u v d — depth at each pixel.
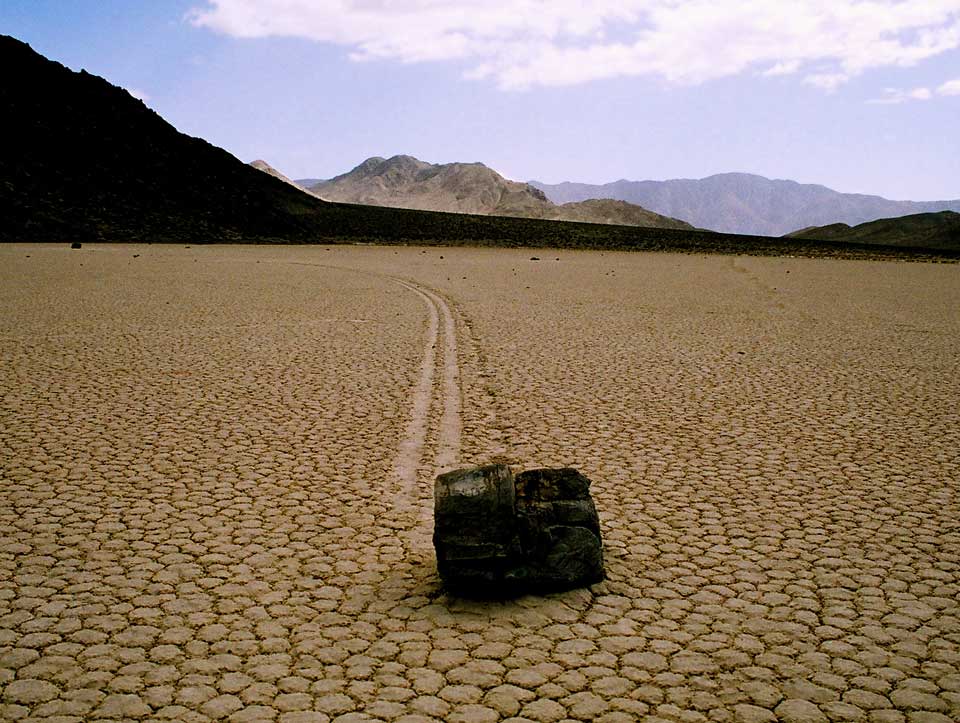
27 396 9.99
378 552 5.62
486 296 24.05
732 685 3.99
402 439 8.44
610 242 72.62
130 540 5.75
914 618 4.70
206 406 9.70
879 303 23.84
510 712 3.74
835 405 10.21
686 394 10.79
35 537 5.77
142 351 13.34
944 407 10.13
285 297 22.41
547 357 13.52
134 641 4.36
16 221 53.41
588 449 8.13
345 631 4.49
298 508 6.43
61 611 4.69
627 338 15.80
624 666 4.15
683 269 40.59
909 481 7.23
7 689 3.89
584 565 5.01
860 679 4.05
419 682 3.99
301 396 10.34
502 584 4.84
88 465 7.39
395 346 14.39
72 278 26.55
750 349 14.67
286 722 3.64
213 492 6.75
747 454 8.01
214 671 4.07
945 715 3.75
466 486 4.84
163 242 58.19
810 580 5.21
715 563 5.46
